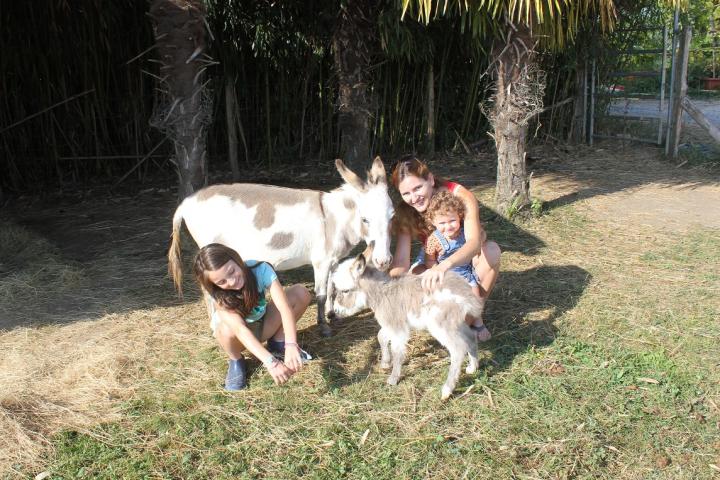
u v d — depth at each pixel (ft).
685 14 29.25
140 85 27.91
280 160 30.99
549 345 12.20
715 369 11.18
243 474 8.72
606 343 12.24
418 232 12.01
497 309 13.85
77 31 25.71
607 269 16.10
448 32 30.19
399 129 31.99
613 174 27.55
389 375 11.26
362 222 11.96
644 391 10.53
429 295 10.20
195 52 16.48
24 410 10.09
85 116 27.35
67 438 9.50
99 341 12.55
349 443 9.34
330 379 11.16
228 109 27.37
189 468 8.86
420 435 9.50
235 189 12.57
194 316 13.79
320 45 29.14
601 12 19.71
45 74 25.84
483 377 10.94
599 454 8.93
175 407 10.29
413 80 31.32
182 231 19.06
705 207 21.74
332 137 31.73
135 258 17.65
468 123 33.78
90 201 24.52
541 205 21.54
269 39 28.12
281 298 10.47
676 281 15.19
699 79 62.03
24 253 17.54
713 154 30.19
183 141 17.02
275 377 9.85
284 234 12.43
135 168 27.81
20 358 11.84
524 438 9.35
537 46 21.77
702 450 9.03
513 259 16.96
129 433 9.64
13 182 26.35
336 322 13.32
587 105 35.37
